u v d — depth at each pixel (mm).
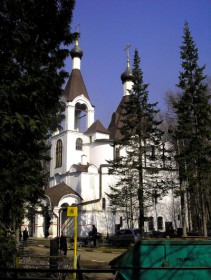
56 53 15523
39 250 28625
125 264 8250
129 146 37938
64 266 14109
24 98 12820
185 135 31969
